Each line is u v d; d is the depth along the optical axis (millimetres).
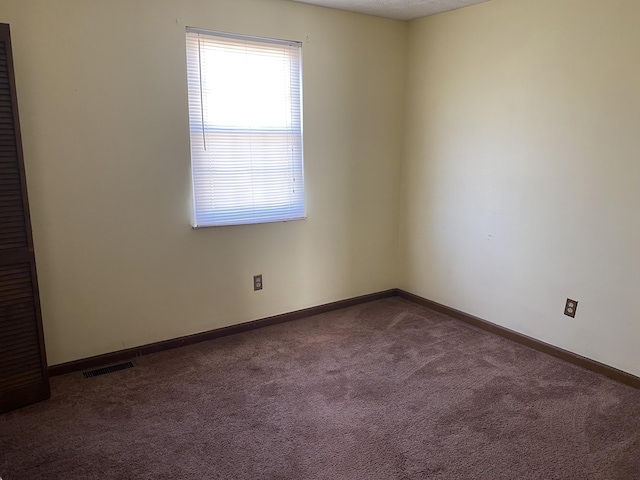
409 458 1984
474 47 3229
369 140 3742
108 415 2297
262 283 3400
